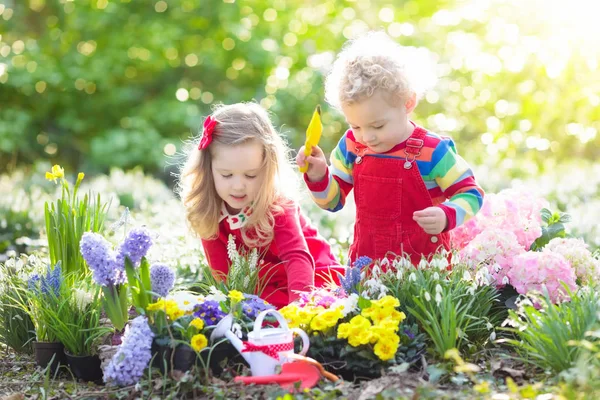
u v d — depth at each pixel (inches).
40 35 531.8
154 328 110.6
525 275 127.6
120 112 518.6
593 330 104.2
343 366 110.9
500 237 132.7
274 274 139.8
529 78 454.6
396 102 122.3
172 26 494.6
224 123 131.0
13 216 234.4
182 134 503.8
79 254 139.4
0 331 133.2
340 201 138.1
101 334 120.8
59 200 140.8
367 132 124.0
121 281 118.7
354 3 498.9
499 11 460.1
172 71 520.1
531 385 97.3
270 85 506.6
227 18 488.1
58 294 123.5
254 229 137.3
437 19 481.1
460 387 104.4
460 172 127.1
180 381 104.2
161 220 221.9
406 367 104.0
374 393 99.3
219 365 112.6
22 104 518.9
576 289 127.3
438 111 481.1
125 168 489.7
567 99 441.7
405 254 130.6
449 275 126.6
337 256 172.7
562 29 424.2
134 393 107.5
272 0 494.9
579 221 200.8
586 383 91.7
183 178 140.3
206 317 115.0
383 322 109.0
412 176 128.4
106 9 490.0
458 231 143.9
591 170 311.3
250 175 130.9
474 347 117.0
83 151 515.8
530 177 332.5
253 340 107.5
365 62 121.5
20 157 512.4
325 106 480.7
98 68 488.4
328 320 112.0
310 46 489.4
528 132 459.2
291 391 102.0
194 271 168.7
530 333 109.7
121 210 257.6
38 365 123.4
